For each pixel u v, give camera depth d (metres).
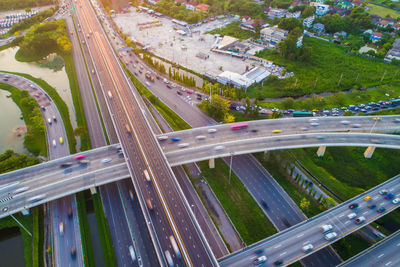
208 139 182.00
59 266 126.38
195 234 125.12
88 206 158.88
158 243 121.62
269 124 195.25
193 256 116.62
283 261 116.44
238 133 186.88
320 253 130.62
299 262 126.50
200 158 165.75
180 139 182.88
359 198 144.00
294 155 190.00
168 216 132.62
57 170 163.50
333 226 129.88
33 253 131.25
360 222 130.88
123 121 199.62
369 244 135.25
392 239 128.62
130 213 150.38
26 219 146.62
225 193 161.75
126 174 158.25
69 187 151.12
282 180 169.50
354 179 171.25
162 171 156.62
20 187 153.38
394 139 176.88
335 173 176.25
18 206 142.00
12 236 145.62
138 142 179.50
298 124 193.88
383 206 139.38
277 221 146.12
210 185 166.75
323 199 151.62
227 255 119.88
